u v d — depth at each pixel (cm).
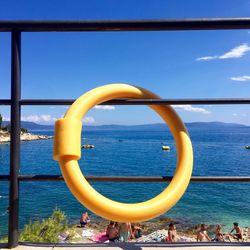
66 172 227
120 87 256
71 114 234
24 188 3756
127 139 17138
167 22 237
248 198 3403
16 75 243
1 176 246
